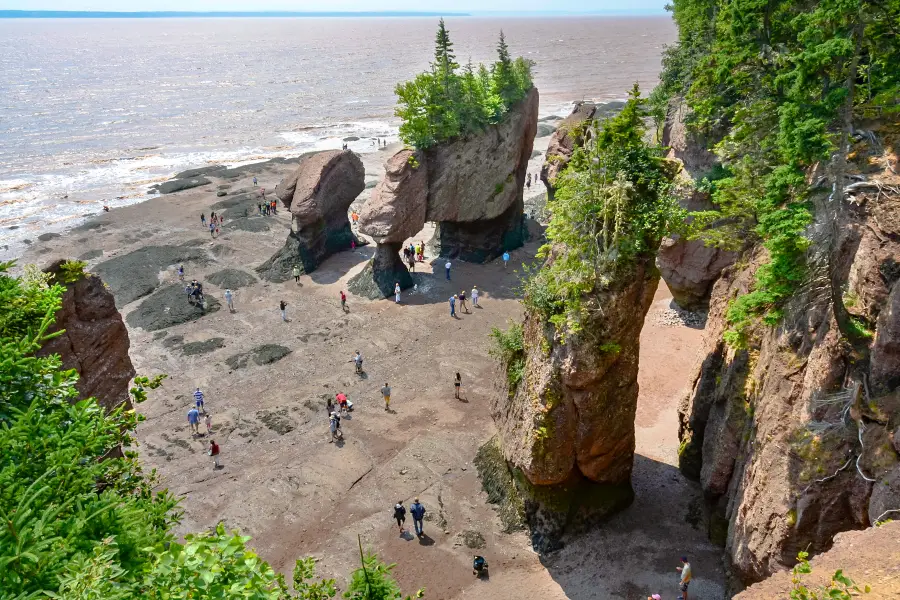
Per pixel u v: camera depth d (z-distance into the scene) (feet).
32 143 371.76
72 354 69.26
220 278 175.11
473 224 179.32
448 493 94.53
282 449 106.63
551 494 82.74
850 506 50.31
